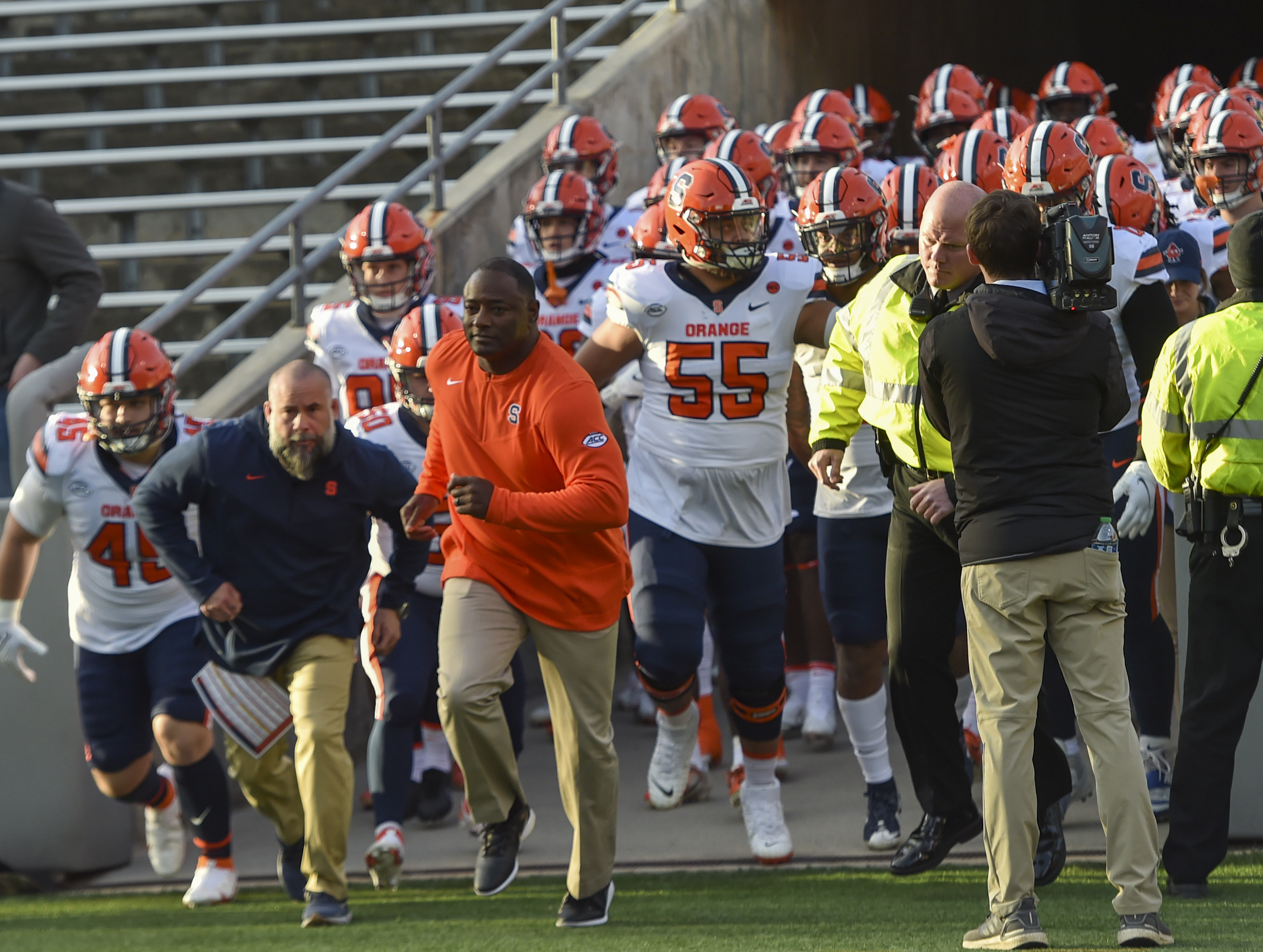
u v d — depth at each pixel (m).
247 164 32.97
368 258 19.75
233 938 14.14
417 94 35.16
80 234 31.94
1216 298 20.91
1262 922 12.84
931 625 14.55
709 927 13.77
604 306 18.31
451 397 13.84
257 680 14.95
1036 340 11.97
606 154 27.73
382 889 16.48
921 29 43.69
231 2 36.28
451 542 14.21
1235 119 20.47
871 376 14.57
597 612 13.79
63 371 18.62
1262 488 13.76
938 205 13.38
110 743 16.48
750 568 16.53
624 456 26.02
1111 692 12.20
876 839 16.89
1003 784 12.11
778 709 16.64
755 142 24.02
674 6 34.81
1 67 35.78
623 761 21.94
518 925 14.27
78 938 14.40
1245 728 15.90
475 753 13.81
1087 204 16.23
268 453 14.50
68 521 16.56
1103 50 53.78
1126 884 11.97
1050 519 12.05
